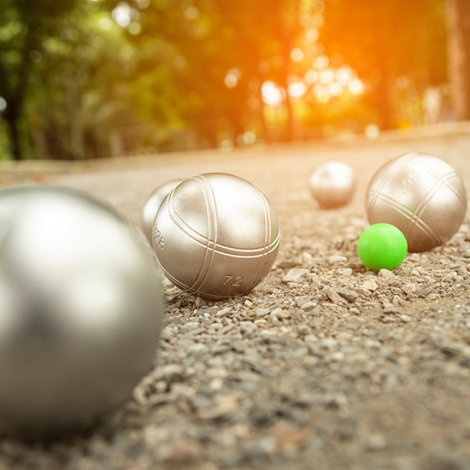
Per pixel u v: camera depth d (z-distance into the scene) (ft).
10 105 7.52
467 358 0.80
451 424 0.67
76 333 0.64
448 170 1.36
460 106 5.33
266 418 0.69
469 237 1.50
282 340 0.91
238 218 1.04
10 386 0.64
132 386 0.72
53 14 6.90
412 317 0.99
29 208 0.67
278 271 1.36
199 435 0.68
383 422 0.68
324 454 0.63
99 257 0.66
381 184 1.38
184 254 1.05
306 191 2.82
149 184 3.77
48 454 0.67
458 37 5.24
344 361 0.82
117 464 0.64
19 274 0.63
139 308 0.69
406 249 1.26
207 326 1.01
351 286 1.17
